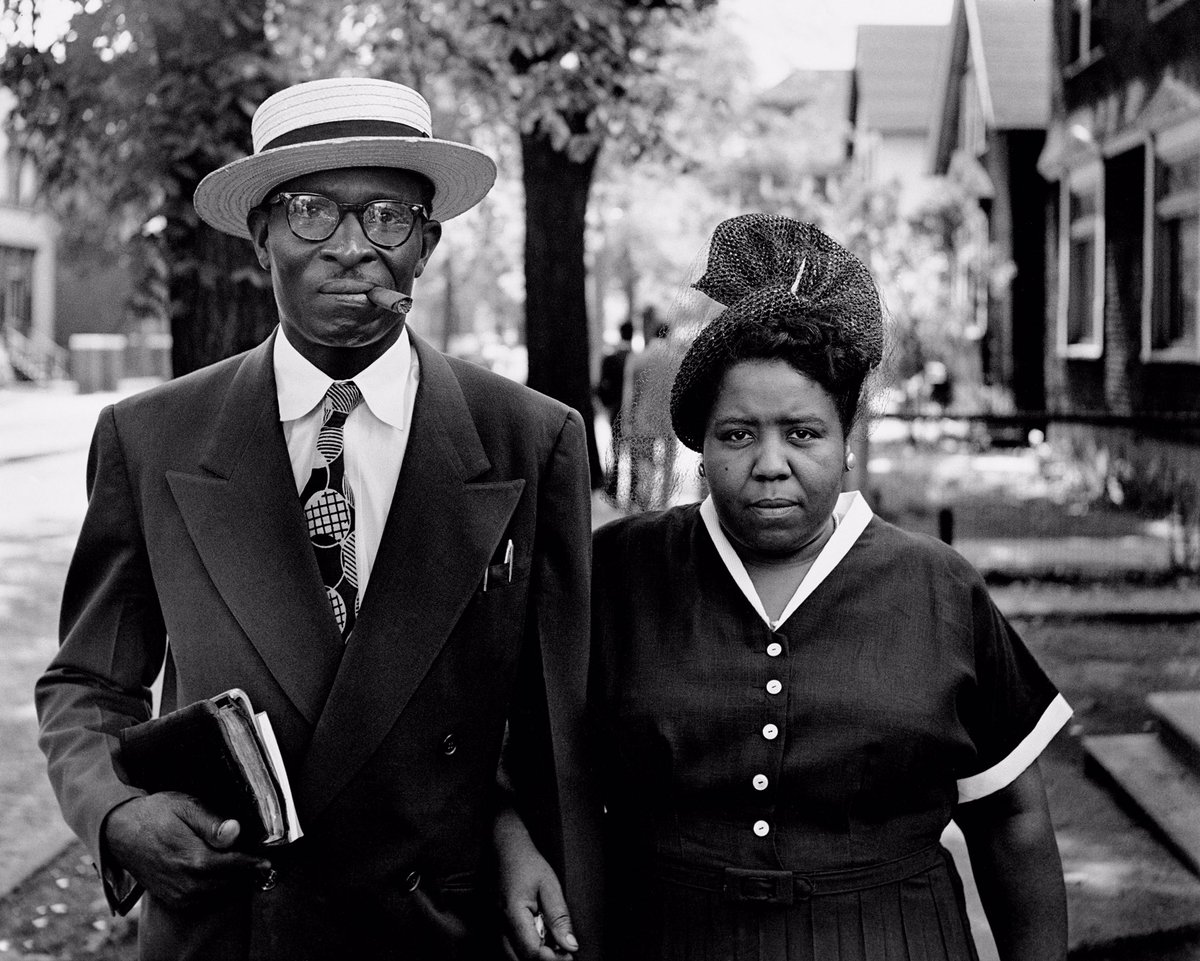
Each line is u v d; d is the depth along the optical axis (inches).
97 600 81.3
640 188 668.1
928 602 73.1
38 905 161.0
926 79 1284.4
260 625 77.4
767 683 71.2
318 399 80.0
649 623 76.2
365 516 80.2
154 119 199.5
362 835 77.4
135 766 73.0
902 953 69.7
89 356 1301.7
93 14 206.8
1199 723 189.8
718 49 440.1
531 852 81.3
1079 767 201.6
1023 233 690.8
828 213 760.3
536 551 82.5
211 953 78.6
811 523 71.6
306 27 292.5
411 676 77.7
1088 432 489.1
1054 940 76.1
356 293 76.0
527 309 439.8
